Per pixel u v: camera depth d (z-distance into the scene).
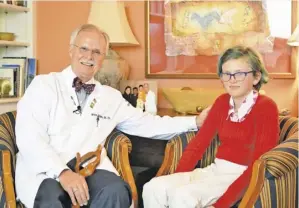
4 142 1.68
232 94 1.75
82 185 1.55
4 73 2.89
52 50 3.03
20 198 1.64
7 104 2.85
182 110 2.48
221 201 1.57
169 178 1.73
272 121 1.66
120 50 2.85
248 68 1.73
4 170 1.62
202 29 2.68
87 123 1.86
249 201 1.47
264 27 2.57
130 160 2.33
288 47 2.56
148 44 2.79
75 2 2.95
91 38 1.84
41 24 3.04
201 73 2.70
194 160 1.86
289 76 2.57
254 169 1.48
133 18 2.81
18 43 2.93
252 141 1.71
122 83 2.54
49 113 1.79
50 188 1.56
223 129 1.81
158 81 2.80
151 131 2.06
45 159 1.63
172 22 2.73
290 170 1.52
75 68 1.86
